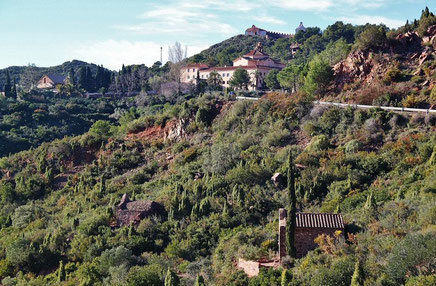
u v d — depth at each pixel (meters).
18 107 135.38
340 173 57.09
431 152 55.50
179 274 45.28
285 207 54.09
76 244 53.81
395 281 31.56
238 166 62.91
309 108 74.62
